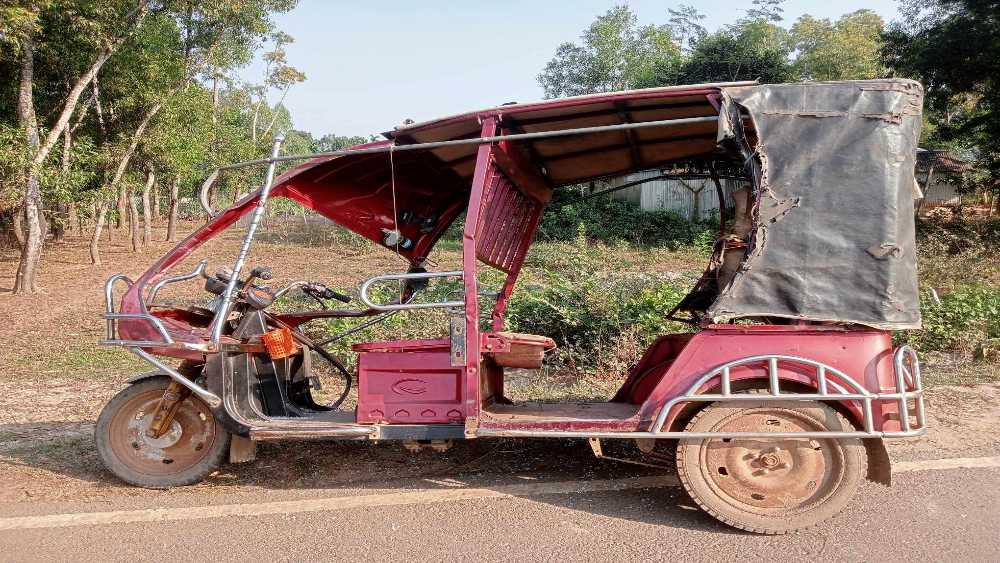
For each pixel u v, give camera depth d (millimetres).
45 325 11883
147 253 26656
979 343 7605
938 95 22266
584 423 3773
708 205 26734
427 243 5488
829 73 45062
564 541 3533
